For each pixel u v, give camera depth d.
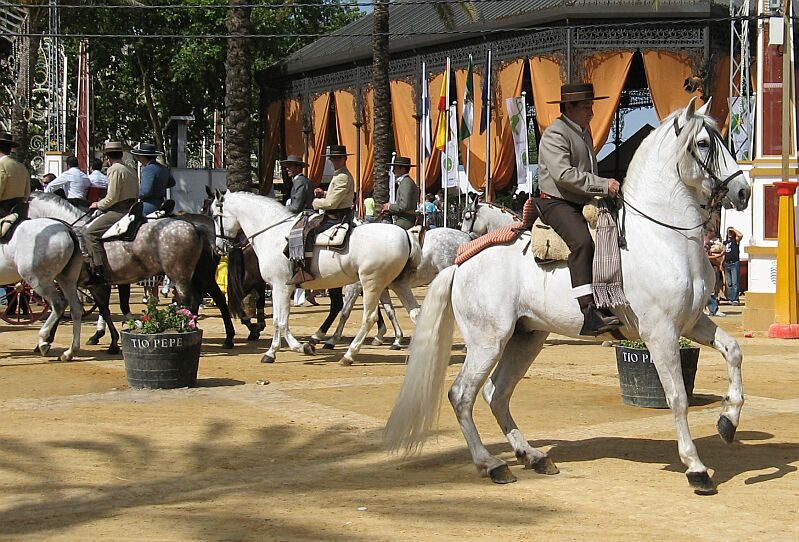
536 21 30.31
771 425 9.90
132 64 45.22
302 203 16.02
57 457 8.25
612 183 7.41
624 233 7.49
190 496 7.07
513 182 34.28
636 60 35.19
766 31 19.95
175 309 12.30
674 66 29.64
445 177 28.44
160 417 10.05
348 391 11.80
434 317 7.90
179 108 46.28
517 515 6.59
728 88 30.31
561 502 6.93
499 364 8.22
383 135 31.00
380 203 30.98
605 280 7.36
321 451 8.58
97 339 16.44
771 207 19.47
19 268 13.86
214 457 8.31
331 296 15.96
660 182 7.48
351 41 39.50
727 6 29.67
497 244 7.85
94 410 10.44
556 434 9.39
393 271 13.75
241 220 14.68
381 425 9.69
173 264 14.93
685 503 6.89
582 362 14.66
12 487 7.30
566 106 7.88
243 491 7.21
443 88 28.94
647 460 8.31
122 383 12.32
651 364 10.68
